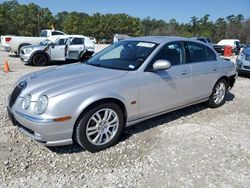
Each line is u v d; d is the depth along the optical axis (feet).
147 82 13.21
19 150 12.00
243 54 33.60
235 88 26.08
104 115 12.01
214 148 12.75
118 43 16.31
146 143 13.03
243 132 14.82
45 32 69.87
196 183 10.01
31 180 9.90
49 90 11.00
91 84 11.55
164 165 11.15
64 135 10.97
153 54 13.83
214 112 18.12
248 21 278.26
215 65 17.76
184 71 15.19
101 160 11.41
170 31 311.68
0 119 15.49
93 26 269.44
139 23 299.99
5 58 52.03
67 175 10.28
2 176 10.07
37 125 10.52
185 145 12.96
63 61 48.08
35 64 42.47
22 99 11.44
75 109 10.89
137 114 13.21
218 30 290.35
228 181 10.18
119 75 12.54
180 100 15.46
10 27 236.02
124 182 9.97
